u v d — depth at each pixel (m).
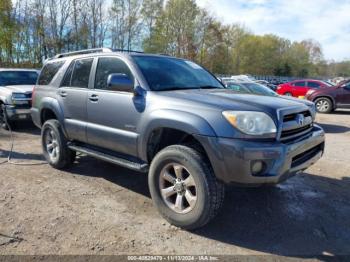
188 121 3.13
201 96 3.41
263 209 3.86
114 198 4.06
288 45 84.50
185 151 3.22
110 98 3.96
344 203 4.08
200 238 3.19
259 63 76.19
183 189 3.31
